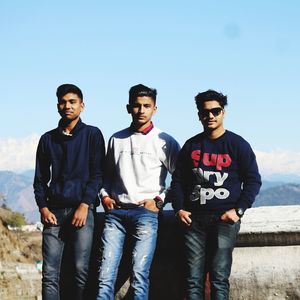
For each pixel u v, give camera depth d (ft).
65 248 17.38
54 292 16.21
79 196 16.15
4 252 45.03
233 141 15.07
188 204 15.38
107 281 15.69
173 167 16.38
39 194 16.51
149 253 15.69
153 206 15.90
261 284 16.07
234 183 15.01
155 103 16.53
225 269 14.96
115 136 16.69
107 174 16.78
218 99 15.12
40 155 16.66
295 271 15.83
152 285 17.10
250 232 16.03
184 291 16.52
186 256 15.31
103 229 16.46
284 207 17.40
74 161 16.29
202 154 15.21
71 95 16.25
